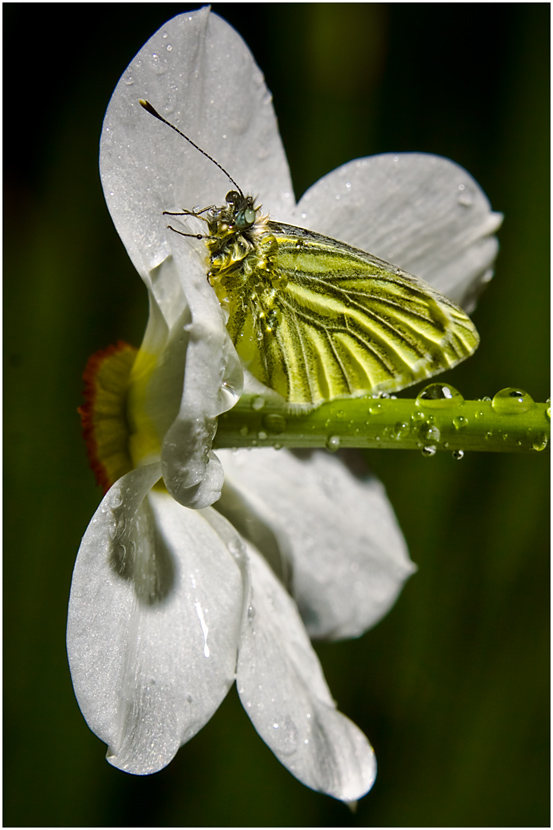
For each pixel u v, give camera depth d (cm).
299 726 23
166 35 23
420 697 28
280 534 25
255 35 29
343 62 29
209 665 23
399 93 29
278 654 23
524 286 29
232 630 23
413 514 28
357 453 26
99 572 22
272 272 24
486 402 23
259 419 23
